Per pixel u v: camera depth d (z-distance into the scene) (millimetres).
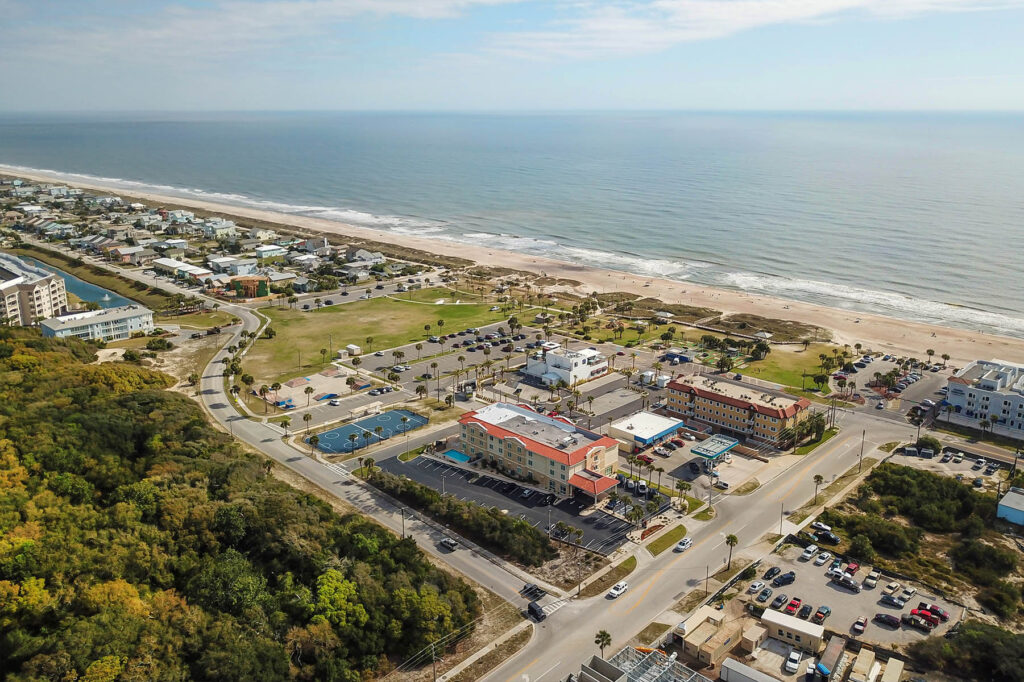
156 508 152625
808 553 163875
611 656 131000
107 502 158000
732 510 185500
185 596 133625
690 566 161000
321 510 171500
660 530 176125
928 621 139625
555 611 145375
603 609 145875
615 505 187500
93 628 113688
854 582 152000
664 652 132500
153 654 114375
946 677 125062
